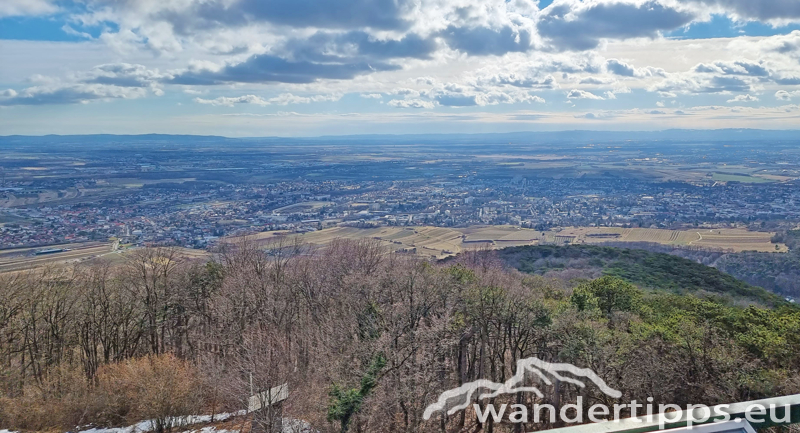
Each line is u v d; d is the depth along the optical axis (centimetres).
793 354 2702
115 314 3881
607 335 3077
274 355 2875
